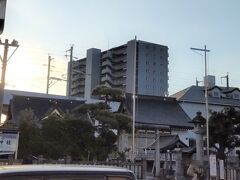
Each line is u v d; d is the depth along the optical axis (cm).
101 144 3750
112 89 4156
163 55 9019
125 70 9088
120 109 5859
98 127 3897
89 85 9319
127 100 6178
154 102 6531
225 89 7725
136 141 5578
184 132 6281
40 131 3681
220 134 4134
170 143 4894
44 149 3519
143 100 6444
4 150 2748
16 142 2786
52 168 500
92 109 3925
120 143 4800
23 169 484
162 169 3972
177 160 3544
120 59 9256
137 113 6128
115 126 3822
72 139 3697
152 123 6044
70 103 5491
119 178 535
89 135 3734
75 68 9481
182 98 6988
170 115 6375
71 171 502
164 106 6556
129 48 8919
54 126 3684
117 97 4209
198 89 7338
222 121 4166
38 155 3341
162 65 8944
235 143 4206
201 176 2533
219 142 4231
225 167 2991
